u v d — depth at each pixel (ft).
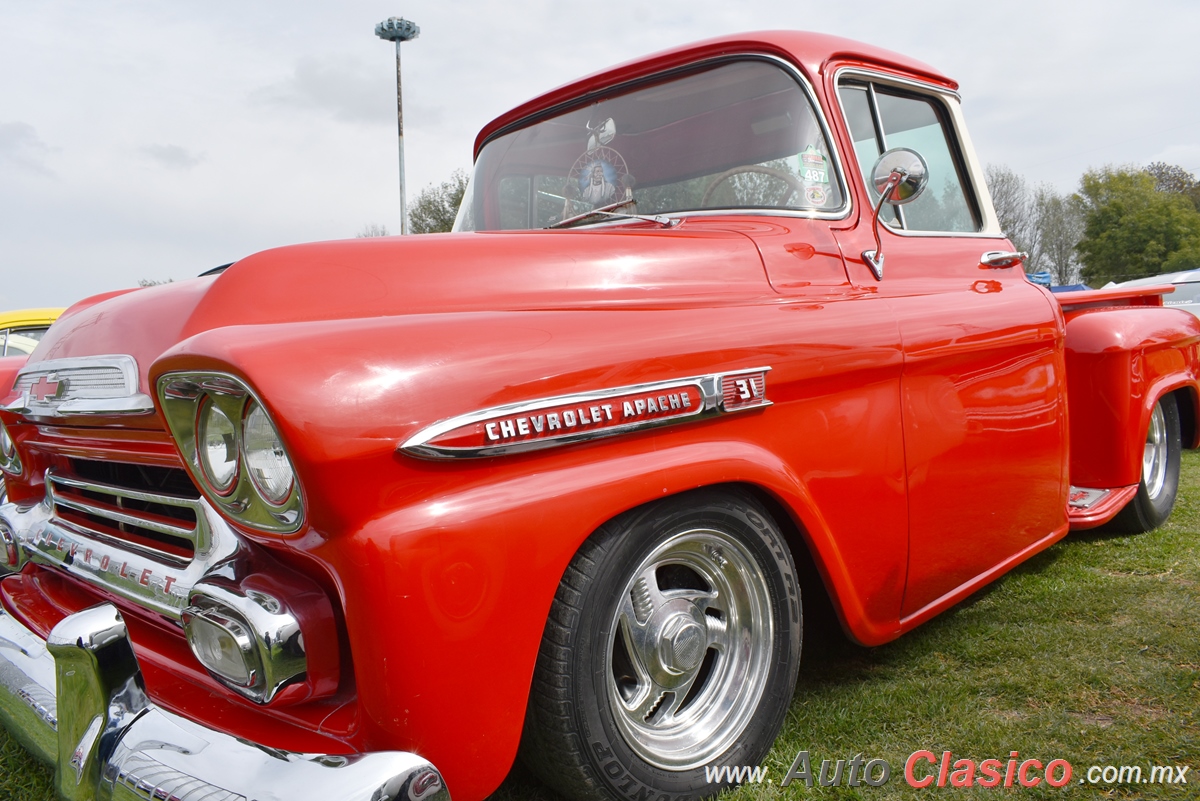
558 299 6.06
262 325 4.91
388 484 4.52
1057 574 11.30
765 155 8.28
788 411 6.59
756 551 6.48
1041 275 13.39
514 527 4.85
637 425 5.51
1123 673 8.17
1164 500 13.55
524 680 4.93
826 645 9.09
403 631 4.48
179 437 5.03
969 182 10.59
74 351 6.75
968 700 7.72
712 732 6.34
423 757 4.62
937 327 8.02
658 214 8.44
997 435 8.86
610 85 9.41
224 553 5.26
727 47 8.69
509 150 10.25
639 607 6.00
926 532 7.89
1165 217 151.33
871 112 9.21
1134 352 12.10
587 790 5.52
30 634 6.47
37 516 7.61
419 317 5.22
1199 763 6.63
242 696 4.89
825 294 7.49
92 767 4.78
